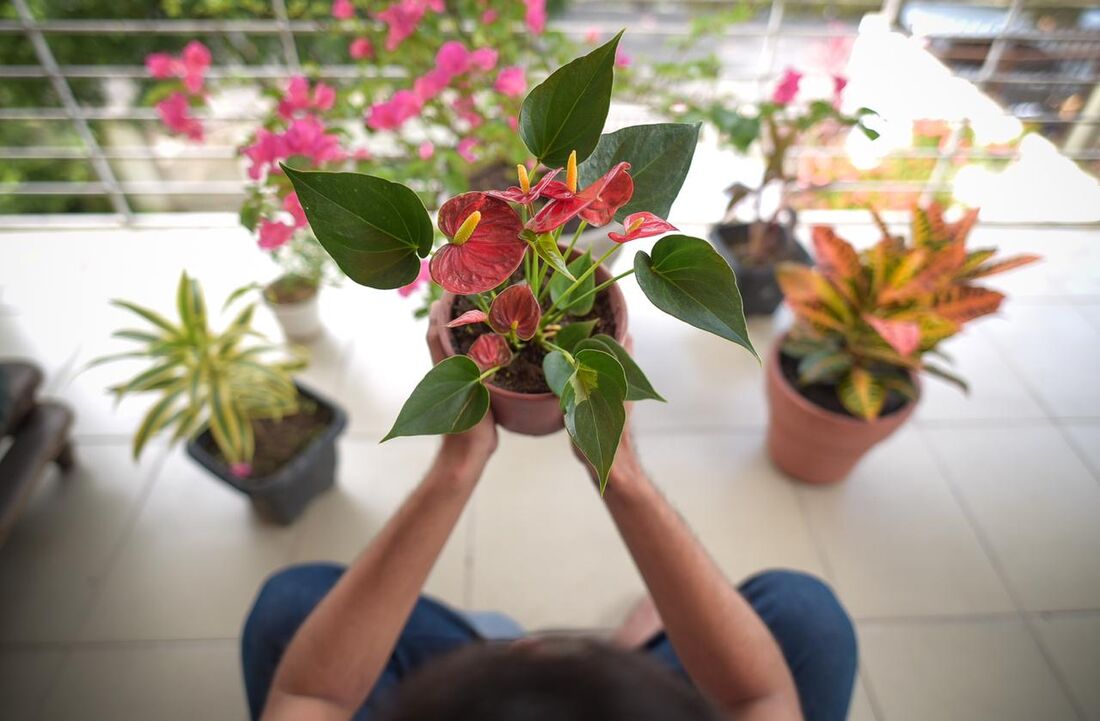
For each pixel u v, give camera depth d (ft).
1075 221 6.89
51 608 4.36
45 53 5.77
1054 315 6.21
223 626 4.30
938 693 4.10
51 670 4.12
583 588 4.50
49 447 4.55
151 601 4.40
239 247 6.73
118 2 8.70
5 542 4.64
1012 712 4.03
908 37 5.96
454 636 3.04
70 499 4.86
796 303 4.20
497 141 4.50
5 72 5.87
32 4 8.61
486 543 4.69
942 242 3.94
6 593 4.42
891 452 5.23
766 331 6.04
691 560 2.01
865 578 4.56
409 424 1.63
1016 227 6.91
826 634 2.95
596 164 1.78
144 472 5.01
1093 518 4.86
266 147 3.51
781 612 3.00
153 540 4.66
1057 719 4.01
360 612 1.96
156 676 4.10
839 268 4.00
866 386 4.16
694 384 5.65
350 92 4.66
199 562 4.57
